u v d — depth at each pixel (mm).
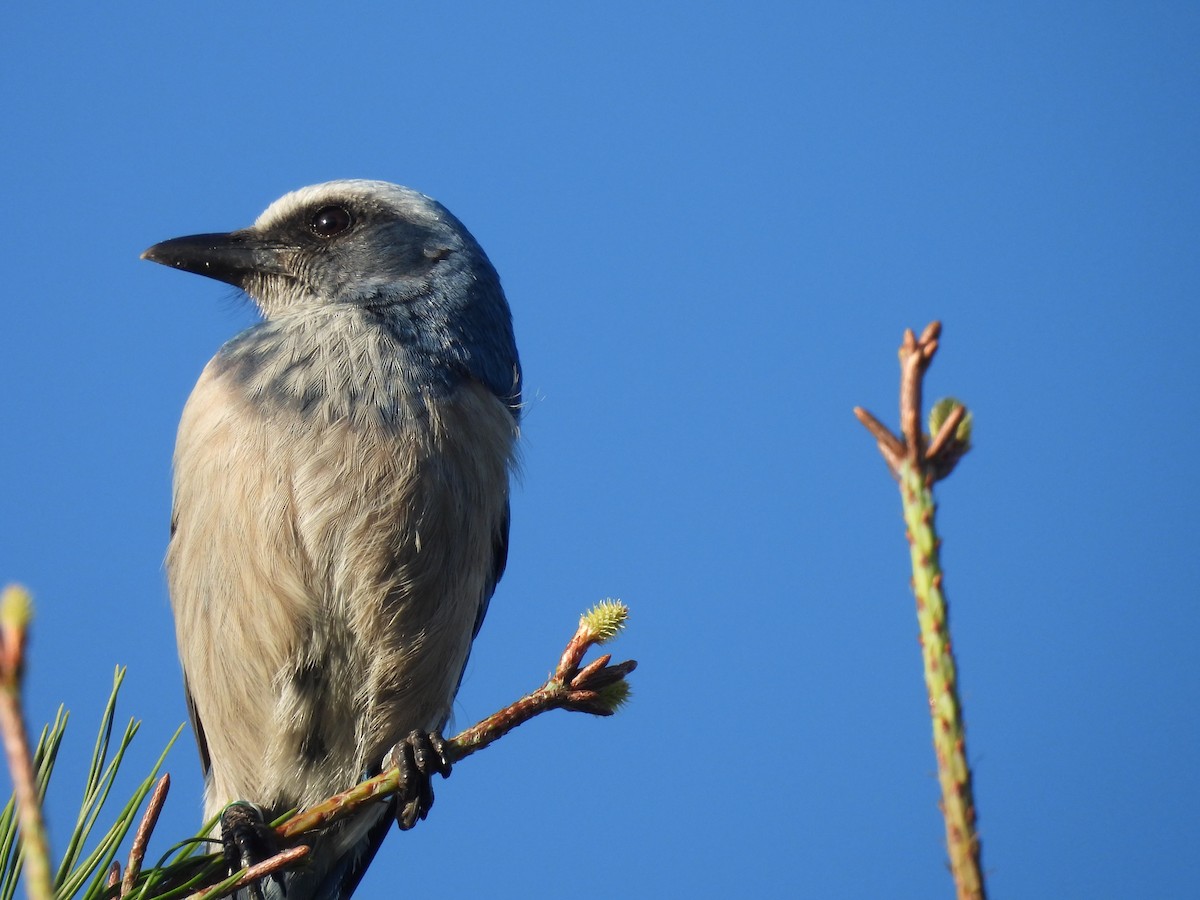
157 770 6289
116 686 6371
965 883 3922
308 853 6266
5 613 3225
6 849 5664
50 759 6031
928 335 4199
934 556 4129
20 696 3271
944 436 4219
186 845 6449
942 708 4047
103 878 5910
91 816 6137
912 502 4172
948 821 3982
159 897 6066
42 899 3236
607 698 6641
